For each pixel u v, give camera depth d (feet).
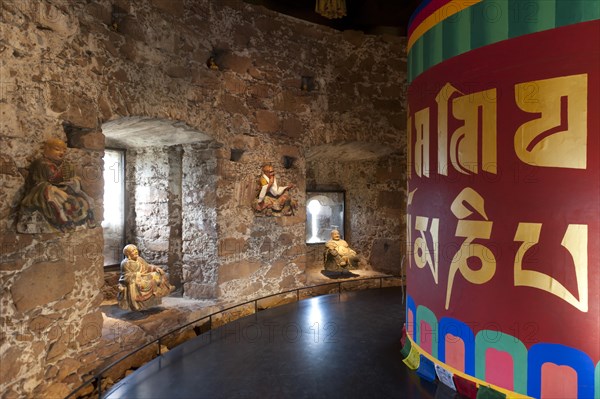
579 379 6.59
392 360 10.10
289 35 17.66
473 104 7.81
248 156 16.40
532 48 7.00
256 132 16.61
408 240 10.29
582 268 6.56
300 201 18.17
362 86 19.48
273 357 10.41
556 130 6.78
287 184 17.67
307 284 18.69
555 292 6.79
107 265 16.40
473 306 7.81
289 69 17.65
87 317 10.61
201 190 15.71
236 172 16.02
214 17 15.26
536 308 6.97
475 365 7.78
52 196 8.93
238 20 16.06
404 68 20.31
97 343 10.91
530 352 7.04
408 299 10.25
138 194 17.30
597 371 6.46
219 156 15.39
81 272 10.46
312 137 18.30
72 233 10.23
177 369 9.81
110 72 11.60
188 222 16.02
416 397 8.22
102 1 11.41
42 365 9.44
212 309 14.80
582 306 6.57
